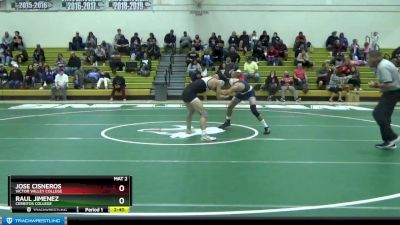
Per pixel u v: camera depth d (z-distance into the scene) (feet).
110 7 83.30
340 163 26.17
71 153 28.81
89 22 83.66
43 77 72.28
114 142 32.76
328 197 19.24
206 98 69.41
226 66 69.00
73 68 74.69
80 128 39.70
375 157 27.86
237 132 37.60
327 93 70.03
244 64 75.15
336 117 48.67
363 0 83.46
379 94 70.13
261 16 83.51
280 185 21.21
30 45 83.97
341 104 64.54
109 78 72.59
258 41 79.66
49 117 47.75
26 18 83.56
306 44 81.25
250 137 35.14
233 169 24.50
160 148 30.45
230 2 83.10
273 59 77.66
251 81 72.59
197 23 83.61
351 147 31.30
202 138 33.40
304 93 70.08
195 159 27.02
